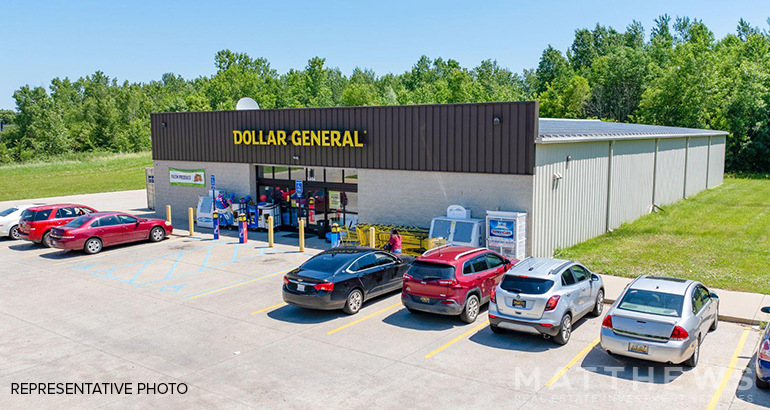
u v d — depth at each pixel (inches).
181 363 437.7
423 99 3444.9
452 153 785.6
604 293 570.9
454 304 505.7
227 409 359.6
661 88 2411.4
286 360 441.1
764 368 359.3
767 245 834.2
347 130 893.2
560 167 791.7
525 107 713.0
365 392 380.5
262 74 5132.9
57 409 363.6
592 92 3144.7
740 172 2177.7
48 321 543.2
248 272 728.3
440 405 359.3
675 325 384.8
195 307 584.1
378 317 549.0
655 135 1109.7
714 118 2253.9
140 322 538.3
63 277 712.4
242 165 1061.8
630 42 4785.9
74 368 430.9
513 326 460.1
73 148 4178.2
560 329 452.1
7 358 452.4
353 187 935.7
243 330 513.0
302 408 358.9
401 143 837.8
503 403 360.5
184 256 826.8
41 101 4443.9
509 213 703.1
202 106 3732.8
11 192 1838.1
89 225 852.0
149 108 4699.8
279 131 977.5
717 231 960.9
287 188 1033.5
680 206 1282.0
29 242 974.4
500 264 575.2
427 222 829.2
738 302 550.0
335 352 457.1
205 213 1075.9
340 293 542.3
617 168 995.9
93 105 4810.5
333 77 6565.0
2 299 617.9
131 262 791.1
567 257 775.1
